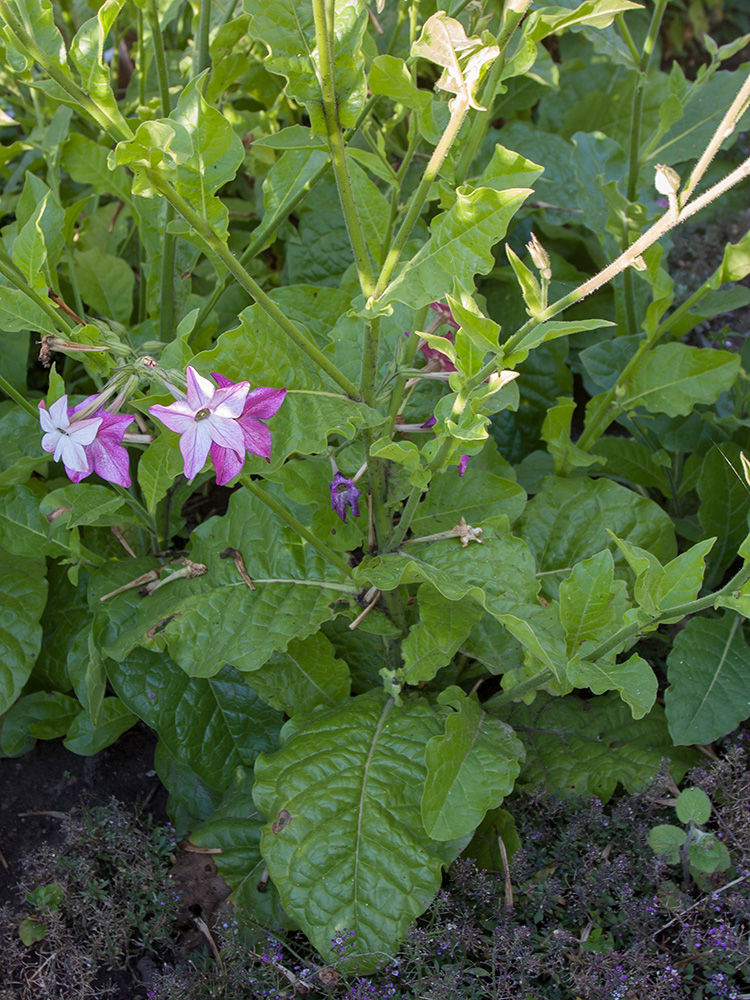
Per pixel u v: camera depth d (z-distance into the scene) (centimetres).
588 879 68
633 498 81
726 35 168
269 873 67
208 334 86
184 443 48
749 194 129
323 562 74
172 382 50
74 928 72
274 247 114
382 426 64
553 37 144
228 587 73
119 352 53
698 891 71
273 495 76
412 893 63
